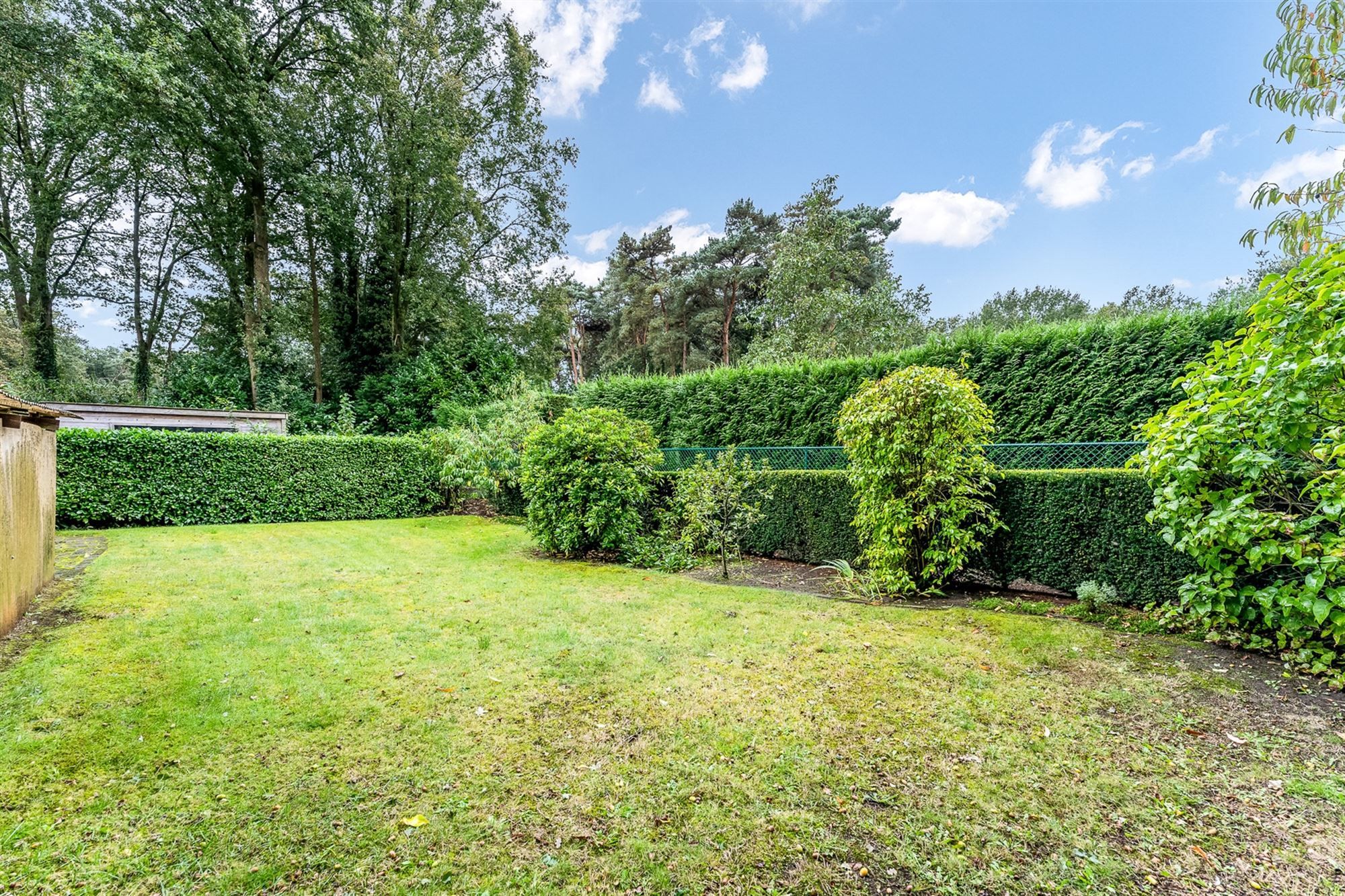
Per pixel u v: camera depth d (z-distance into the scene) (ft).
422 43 53.47
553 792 7.15
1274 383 10.24
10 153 53.83
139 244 65.05
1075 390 20.65
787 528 22.81
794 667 11.18
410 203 57.41
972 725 8.79
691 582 19.21
